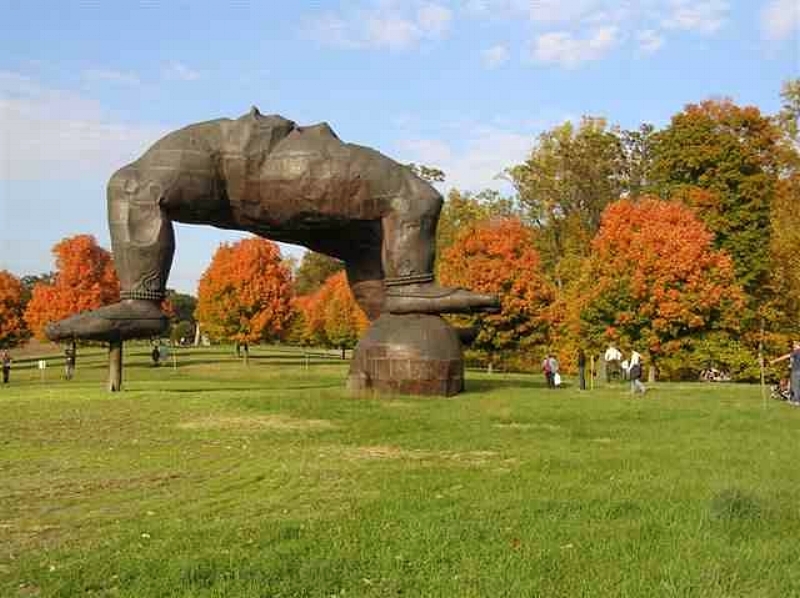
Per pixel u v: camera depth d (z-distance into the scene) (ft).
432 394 62.80
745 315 123.54
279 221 67.97
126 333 62.95
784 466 32.83
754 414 54.08
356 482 29.37
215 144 65.46
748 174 137.80
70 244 172.96
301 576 18.02
